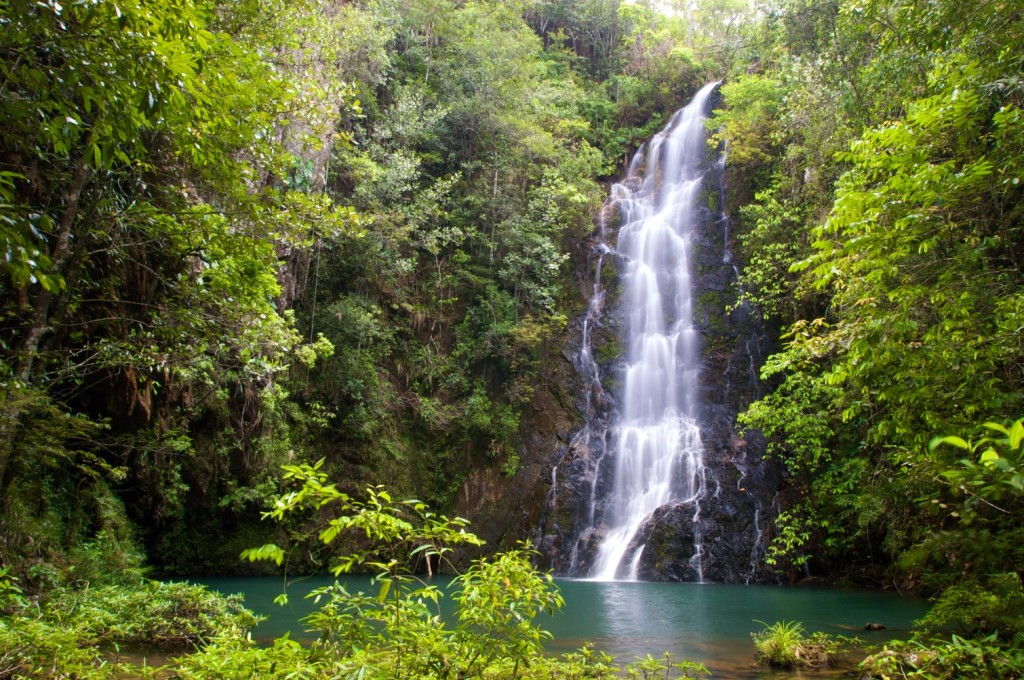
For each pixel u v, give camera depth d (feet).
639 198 94.79
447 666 12.12
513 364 71.10
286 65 40.16
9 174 15.24
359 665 11.75
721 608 38.63
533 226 77.25
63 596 25.34
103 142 18.51
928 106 21.93
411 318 71.26
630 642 28.19
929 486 15.83
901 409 20.79
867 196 21.24
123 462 42.73
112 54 17.06
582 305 79.20
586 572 58.44
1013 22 24.31
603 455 67.10
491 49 83.30
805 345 28.78
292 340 35.96
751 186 82.94
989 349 18.49
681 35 122.72
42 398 25.14
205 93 25.57
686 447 65.05
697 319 76.02
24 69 17.04
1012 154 21.35
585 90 108.88
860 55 50.37
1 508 29.37
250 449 53.01
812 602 41.65
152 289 35.40
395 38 81.76
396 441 65.00
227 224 30.40
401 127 72.54
